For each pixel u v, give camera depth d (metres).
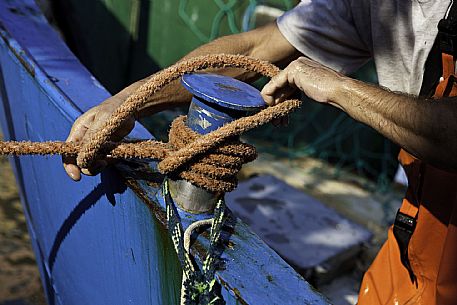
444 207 1.36
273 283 1.14
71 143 1.32
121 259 1.61
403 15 1.46
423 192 1.40
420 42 1.42
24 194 2.77
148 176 1.44
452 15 1.32
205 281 1.16
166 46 4.27
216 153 1.20
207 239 1.24
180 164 1.21
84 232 1.85
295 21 1.61
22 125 2.40
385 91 1.12
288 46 1.64
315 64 1.22
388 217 3.66
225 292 1.15
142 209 1.39
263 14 4.03
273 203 3.20
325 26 1.59
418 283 1.47
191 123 1.23
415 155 1.10
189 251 1.21
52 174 2.02
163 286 1.39
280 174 4.01
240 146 1.21
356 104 1.13
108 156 1.33
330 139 4.28
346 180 4.05
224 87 1.22
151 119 4.21
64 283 2.23
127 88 1.49
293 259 2.77
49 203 2.18
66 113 1.75
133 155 1.30
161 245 1.34
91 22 4.10
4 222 3.20
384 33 1.50
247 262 1.19
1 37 2.37
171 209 1.27
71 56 2.12
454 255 1.32
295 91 1.27
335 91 1.16
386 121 1.10
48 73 1.95
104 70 4.23
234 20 4.13
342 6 1.58
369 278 1.64
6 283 2.81
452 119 1.02
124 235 1.54
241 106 1.16
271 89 1.23
